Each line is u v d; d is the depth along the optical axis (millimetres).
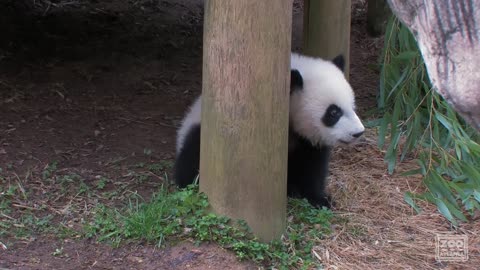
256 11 3764
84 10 8766
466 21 2301
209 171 4102
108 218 4383
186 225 4152
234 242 4027
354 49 8195
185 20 8891
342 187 5199
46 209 4551
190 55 7891
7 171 5051
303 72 4805
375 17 8336
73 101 6500
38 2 8742
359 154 5793
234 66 3842
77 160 5363
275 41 3836
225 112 3930
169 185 4965
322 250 4238
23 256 3996
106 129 6008
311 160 4871
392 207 4949
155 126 6160
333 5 5715
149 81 7129
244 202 4051
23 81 6766
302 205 4684
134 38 8125
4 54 7277
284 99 3979
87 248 4113
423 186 5254
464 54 2336
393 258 4250
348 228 4562
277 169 4059
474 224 4766
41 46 7582
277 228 4164
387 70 6016
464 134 5203
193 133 4750
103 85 6918
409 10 2537
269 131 3967
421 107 5914
